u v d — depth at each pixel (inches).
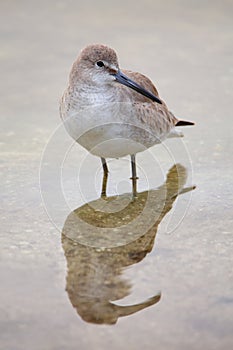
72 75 515.2
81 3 1005.8
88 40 864.3
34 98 715.4
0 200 511.8
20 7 981.8
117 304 382.0
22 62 804.6
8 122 661.3
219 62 810.8
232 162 581.0
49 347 344.5
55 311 374.6
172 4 1004.6
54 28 905.5
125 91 522.0
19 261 425.4
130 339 351.3
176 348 343.6
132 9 984.9
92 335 354.3
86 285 400.8
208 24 928.3
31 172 560.7
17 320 365.4
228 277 408.2
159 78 762.2
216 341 348.2
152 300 385.7
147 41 868.6
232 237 458.6
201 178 554.6
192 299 385.4
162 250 442.9
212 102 706.2
